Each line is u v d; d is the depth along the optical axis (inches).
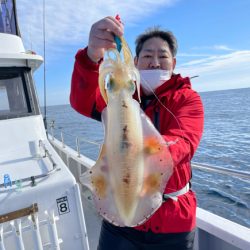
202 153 565.3
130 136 45.8
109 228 77.9
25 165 107.7
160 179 47.8
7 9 153.9
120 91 47.7
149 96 73.0
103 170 48.4
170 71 79.1
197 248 105.0
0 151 122.9
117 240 74.8
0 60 138.6
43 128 144.2
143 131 47.9
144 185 46.8
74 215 96.3
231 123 1336.1
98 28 53.1
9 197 86.9
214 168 96.2
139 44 81.1
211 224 98.3
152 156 47.3
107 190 48.2
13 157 115.3
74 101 72.2
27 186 92.0
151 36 78.7
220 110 2472.9
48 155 113.6
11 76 142.6
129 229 72.2
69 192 95.2
